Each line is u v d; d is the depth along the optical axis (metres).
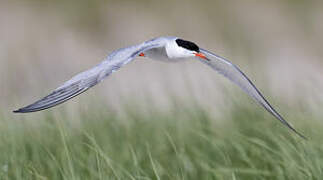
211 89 14.59
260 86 13.89
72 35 26.80
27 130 11.42
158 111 13.04
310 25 27.45
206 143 11.11
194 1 28.52
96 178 9.62
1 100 14.03
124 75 19.44
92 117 12.09
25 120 11.73
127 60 7.33
